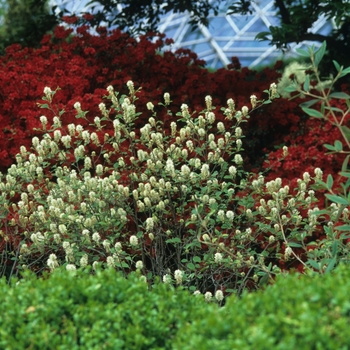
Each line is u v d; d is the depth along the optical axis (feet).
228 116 18.17
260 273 14.65
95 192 17.28
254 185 17.62
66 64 26.94
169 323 10.05
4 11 48.39
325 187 13.29
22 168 17.95
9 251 20.27
